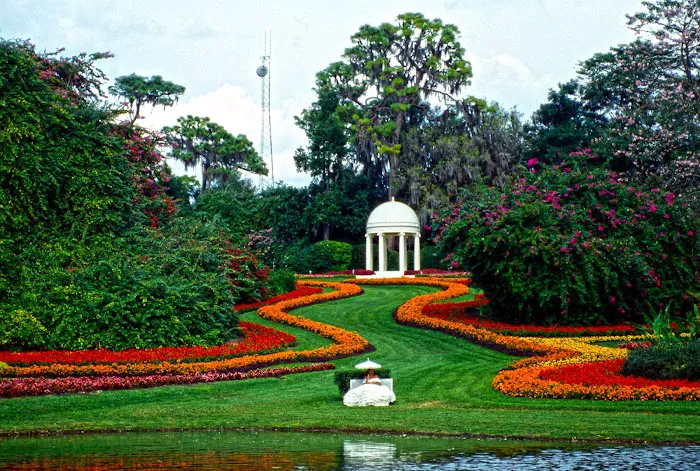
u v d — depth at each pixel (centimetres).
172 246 3153
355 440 1377
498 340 2633
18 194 2673
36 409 1631
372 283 4712
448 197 6338
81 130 2906
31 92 2780
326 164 7131
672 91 4422
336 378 1822
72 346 2338
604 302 2970
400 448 1295
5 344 2305
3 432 1445
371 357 2541
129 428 1494
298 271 6066
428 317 3122
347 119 7138
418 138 6719
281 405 1742
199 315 2570
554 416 1524
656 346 1911
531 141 6612
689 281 3034
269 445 1336
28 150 2703
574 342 2653
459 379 2097
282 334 2777
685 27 4325
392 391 1833
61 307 2414
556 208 2983
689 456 1203
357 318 3334
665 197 3134
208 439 1397
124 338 2392
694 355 1805
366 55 7206
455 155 6406
